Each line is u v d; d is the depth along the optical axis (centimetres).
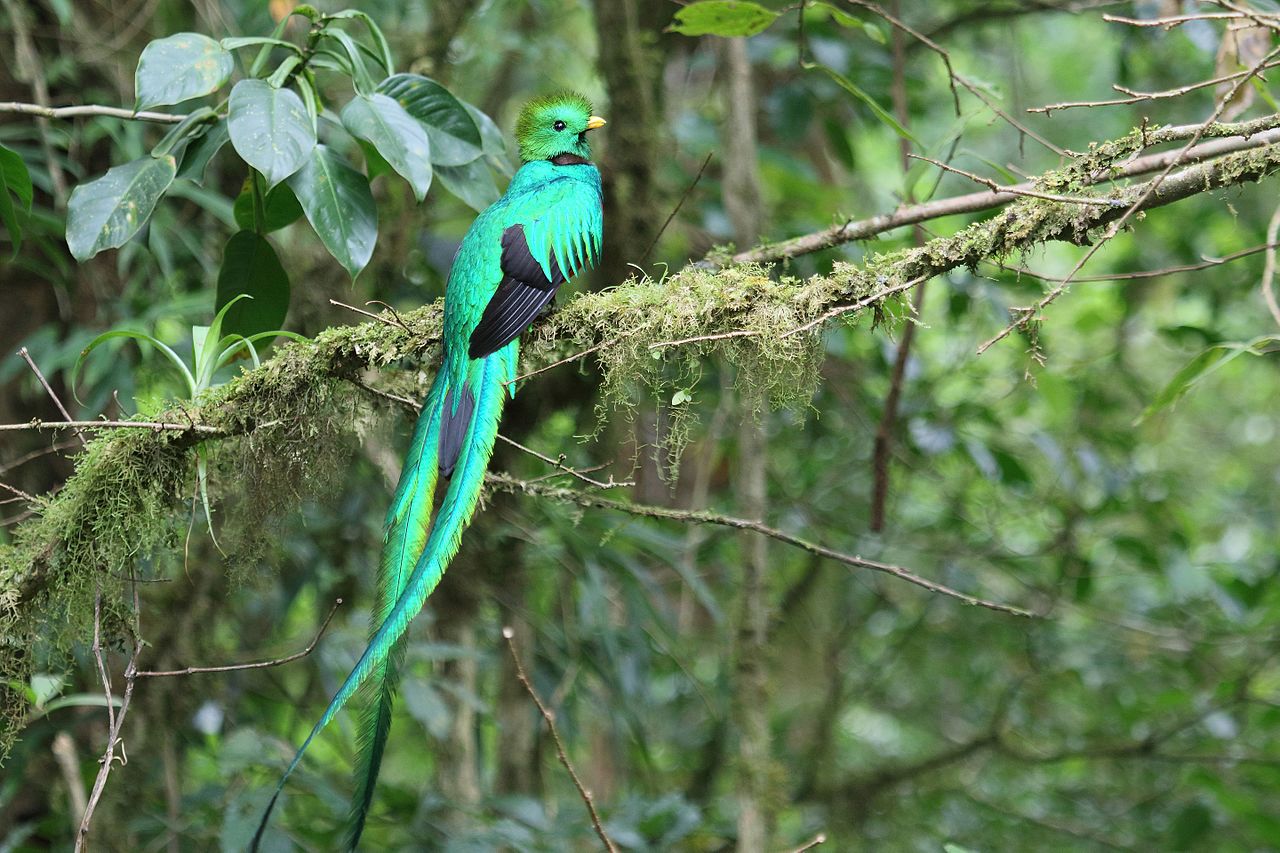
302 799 965
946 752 1202
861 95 719
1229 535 1358
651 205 920
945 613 1270
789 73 1255
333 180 647
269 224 697
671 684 1310
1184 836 1080
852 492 1258
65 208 907
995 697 1313
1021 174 667
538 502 979
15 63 948
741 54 961
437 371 672
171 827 867
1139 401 1226
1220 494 1380
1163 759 1122
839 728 1277
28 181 686
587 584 948
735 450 1173
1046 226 552
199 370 631
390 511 582
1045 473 1295
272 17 1053
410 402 638
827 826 1181
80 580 621
